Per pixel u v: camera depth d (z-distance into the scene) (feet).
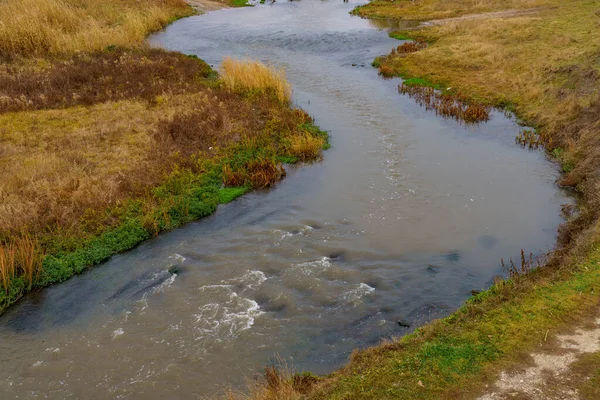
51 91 75.15
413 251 42.57
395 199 51.06
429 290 37.60
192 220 48.83
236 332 34.09
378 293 37.47
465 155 60.54
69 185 50.01
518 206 49.06
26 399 29.66
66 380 30.86
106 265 42.32
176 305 37.09
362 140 65.46
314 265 41.11
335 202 51.11
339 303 36.52
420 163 58.70
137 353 32.71
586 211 43.93
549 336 29.66
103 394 29.71
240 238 45.52
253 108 73.41
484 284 37.96
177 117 66.85
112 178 52.37
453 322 32.27
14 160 55.62
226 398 28.63
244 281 39.45
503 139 64.64
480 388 26.50
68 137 61.67
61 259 42.01
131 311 36.70
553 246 42.09
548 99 70.74
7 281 38.73
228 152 59.82
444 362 28.35
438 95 80.18
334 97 81.46
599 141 54.75
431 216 47.75
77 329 35.22
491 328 30.71
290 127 67.26
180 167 55.83
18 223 44.16
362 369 28.78
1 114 68.13
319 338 33.32
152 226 46.50
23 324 36.04
